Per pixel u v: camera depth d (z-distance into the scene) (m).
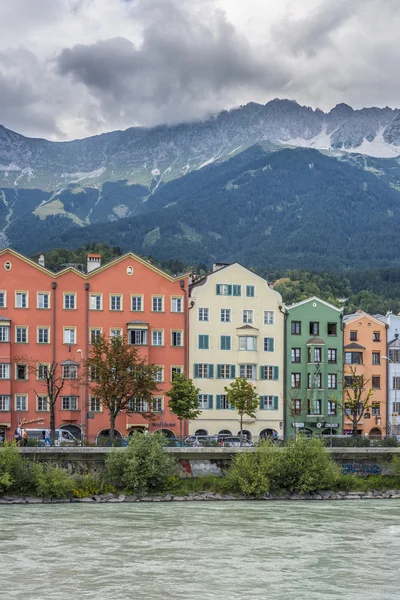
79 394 177.38
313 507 133.38
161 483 139.25
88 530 110.75
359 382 187.88
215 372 188.50
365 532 112.69
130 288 184.00
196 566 93.38
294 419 192.38
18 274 177.62
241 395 173.12
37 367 176.88
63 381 162.25
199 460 145.25
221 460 146.62
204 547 102.12
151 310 185.00
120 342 167.12
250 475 140.88
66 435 166.50
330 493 144.38
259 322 192.38
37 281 178.62
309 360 194.88
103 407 178.50
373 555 99.88
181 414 174.88
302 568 93.62
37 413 176.12
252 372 190.62
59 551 98.94
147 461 137.88
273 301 193.88
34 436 161.38
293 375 194.00
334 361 197.25
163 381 184.62
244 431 189.38
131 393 167.25
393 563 96.38
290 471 143.62
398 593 85.44
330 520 121.38
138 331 182.62
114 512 124.69
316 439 147.25
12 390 175.00
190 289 191.25
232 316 190.62
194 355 187.38
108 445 146.00
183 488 140.88
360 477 152.38
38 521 116.31
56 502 132.75
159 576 89.31
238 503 136.25
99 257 193.00
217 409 188.00
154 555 97.81
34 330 177.62
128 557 96.75
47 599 81.56
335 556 99.06
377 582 88.88
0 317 175.50
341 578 90.06
